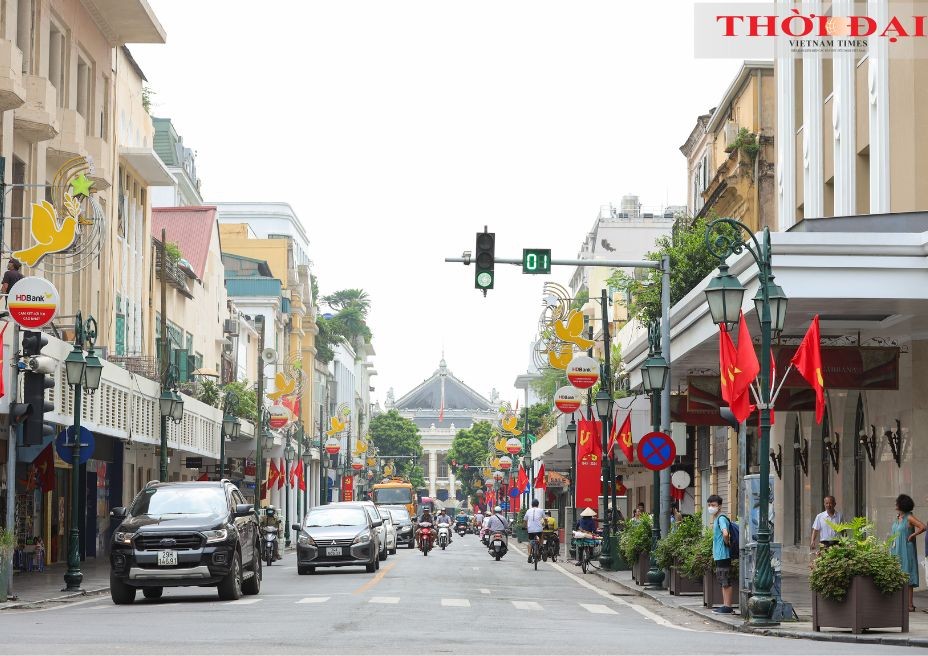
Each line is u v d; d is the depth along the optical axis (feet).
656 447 117.80
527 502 369.30
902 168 115.44
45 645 57.31
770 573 79.56
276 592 108.99
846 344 118.62
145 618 77.56
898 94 116.57
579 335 178.70
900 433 116.67
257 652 54.34
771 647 61.93
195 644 58.44
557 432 242.58
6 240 137.90
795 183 151.74
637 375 184.44
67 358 111.34
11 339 109.29
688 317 128.36
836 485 137.18
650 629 76.02
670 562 108.78
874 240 98.63
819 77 141.90
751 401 117.19
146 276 212.64
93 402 136.26
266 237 450.71
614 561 156.25
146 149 193.88
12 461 98.94
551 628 73.61
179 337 245.45
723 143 197.88
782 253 98.78
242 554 99.66
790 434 156.04
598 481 171.94
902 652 59.57
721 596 93.30
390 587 116.88
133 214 205.16
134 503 99.76
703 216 195.52
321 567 170.40
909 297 98.48
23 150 141.49
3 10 134.82
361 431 607.37
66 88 160.35
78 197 143.64
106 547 189.78
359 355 603.67
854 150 128.88
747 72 179.42
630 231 348.59
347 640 61.46
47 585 118.32
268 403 325.83
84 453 112.37
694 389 127.24
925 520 111.65
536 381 360.48
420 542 218.79
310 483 412.36
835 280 98.78
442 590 113.09
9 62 124.98
